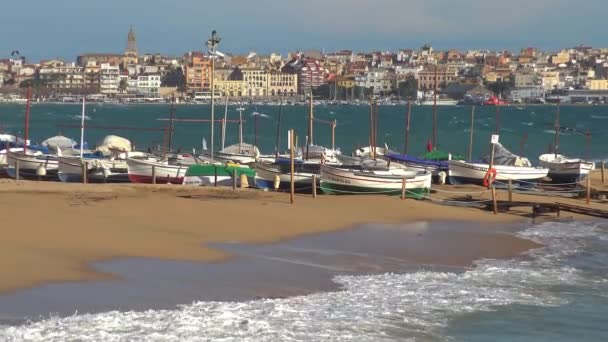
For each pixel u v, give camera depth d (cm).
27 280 3725
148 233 4972
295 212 6172
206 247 4731
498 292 3994
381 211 6531
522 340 3278
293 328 3244
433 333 3300
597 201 8206
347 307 3597
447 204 7512
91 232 4850
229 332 3148
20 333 3008
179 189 7169
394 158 10081
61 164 8469
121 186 7125
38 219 5144
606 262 4869
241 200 6794
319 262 4544
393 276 4262
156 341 3005
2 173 8969
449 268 4562
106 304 3453
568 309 3731
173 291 3722
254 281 4003
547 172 9881
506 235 5788
